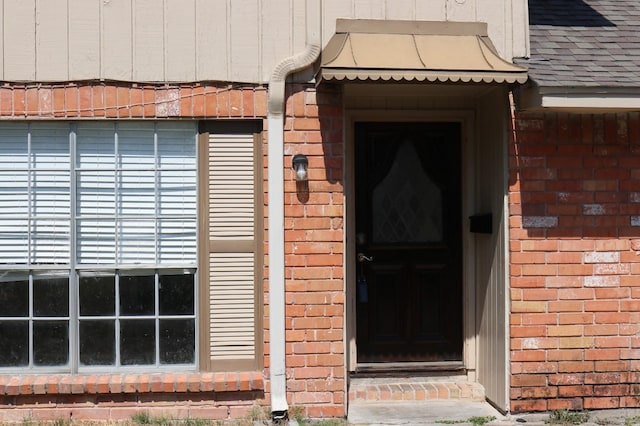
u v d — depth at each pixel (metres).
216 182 5.39
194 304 5.42
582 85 4.91
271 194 5.25
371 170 6.14
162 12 5.25
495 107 5.56
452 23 5.40
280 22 5.30
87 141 5.37
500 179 5.45
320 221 5.31
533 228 5.36
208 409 5.31
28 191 5.34
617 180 5.43
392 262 6.18
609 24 5.89
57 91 5.22
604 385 5.41
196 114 5.27
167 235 5.41
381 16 5.39
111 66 5.23
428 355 6.19
